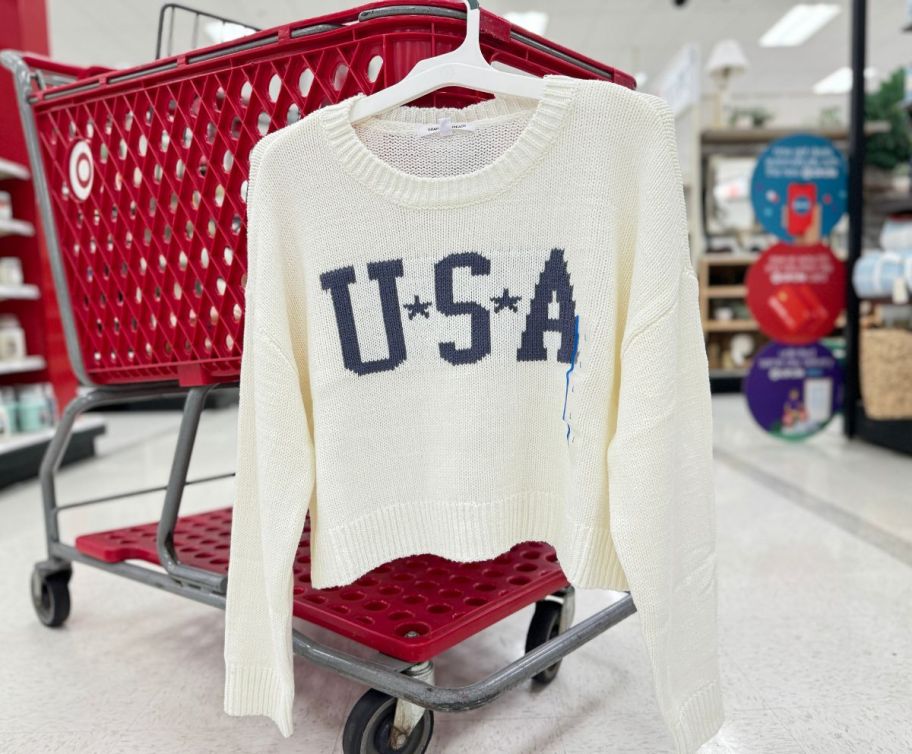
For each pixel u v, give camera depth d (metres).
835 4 6.98
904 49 8.41
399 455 0.88
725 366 5.02
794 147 3.05
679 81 4.91
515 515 0.88
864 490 2.32
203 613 1.52
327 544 0.83
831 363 3.12
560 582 1.14
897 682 1.16
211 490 2.55
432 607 1.03
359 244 0.84
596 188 0.78
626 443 0.77
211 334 1.10
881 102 4.32
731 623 1.38
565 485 0.85
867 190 4.39
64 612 1.44
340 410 0.84
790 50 8.35
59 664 1.29
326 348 0.84
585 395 0.80
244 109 0.99
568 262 0.81
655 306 0.76
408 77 0.80
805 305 3.09
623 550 0.77
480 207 0.81
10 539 2.04
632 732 1.04
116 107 1.13
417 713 0.94
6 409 2.84
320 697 1.16
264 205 0.84
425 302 0.85
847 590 1.52
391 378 0.86
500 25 0.84
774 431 3.14
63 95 1.18
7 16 3.06
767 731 1.03
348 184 0.82
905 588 1.52
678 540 0.83
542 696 1.14
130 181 1.14
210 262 1.06
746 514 2.08
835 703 1.10
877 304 3.14
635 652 1.28
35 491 2.69
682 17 7.28
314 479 0.86
